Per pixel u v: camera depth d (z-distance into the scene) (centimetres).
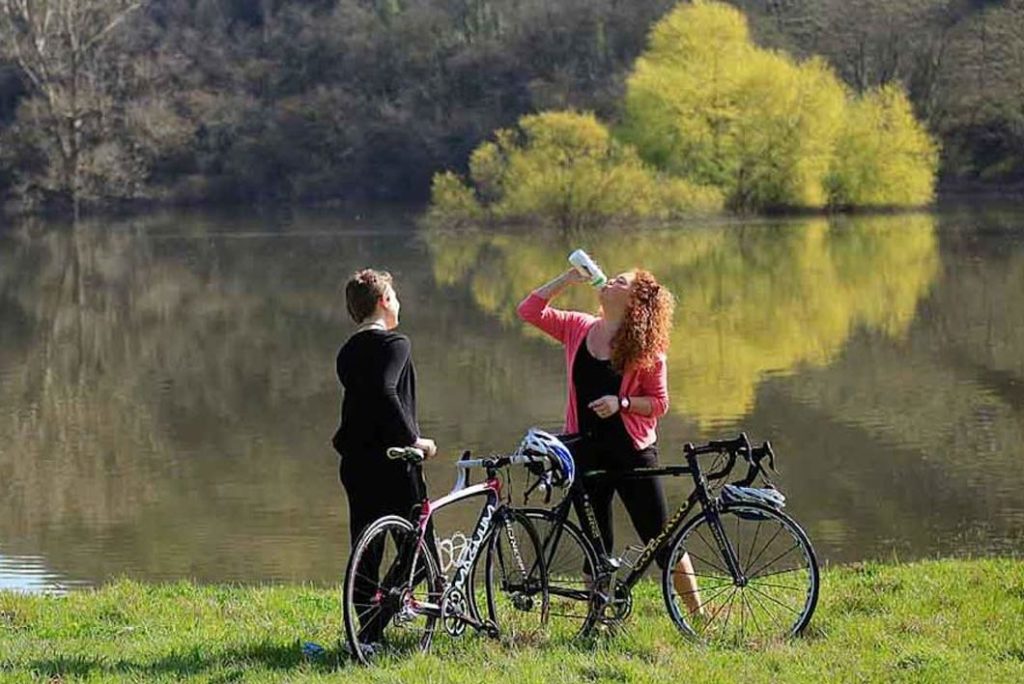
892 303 3728
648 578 1082
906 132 6775
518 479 1606
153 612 946
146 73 8950
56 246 6275
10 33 7956
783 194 6544
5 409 2606
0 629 890
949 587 933
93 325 3822
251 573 1512
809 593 778
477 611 774
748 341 3139
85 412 2562
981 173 8388
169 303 4250
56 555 1608
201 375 2962
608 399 779
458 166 8794
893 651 741
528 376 2728
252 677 705
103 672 725
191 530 1708
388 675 688
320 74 9638
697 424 2244
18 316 4038
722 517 856
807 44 9612
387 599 736
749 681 680
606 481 792
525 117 6412
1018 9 9569
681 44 6569
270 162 9006
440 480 1856
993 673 693
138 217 8069
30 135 7931
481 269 4741
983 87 8919
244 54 9744
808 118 6500
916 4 10069
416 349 3106
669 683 678
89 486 1966
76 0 7938
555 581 785
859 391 2522
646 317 782
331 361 3114
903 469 1925
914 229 5872
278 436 2294
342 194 8956
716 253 5069
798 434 2164
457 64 9250
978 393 2473
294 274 4875
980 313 3484
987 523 1661
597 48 9094
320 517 1761
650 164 6525
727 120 6500
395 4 9794
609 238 5716
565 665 709
